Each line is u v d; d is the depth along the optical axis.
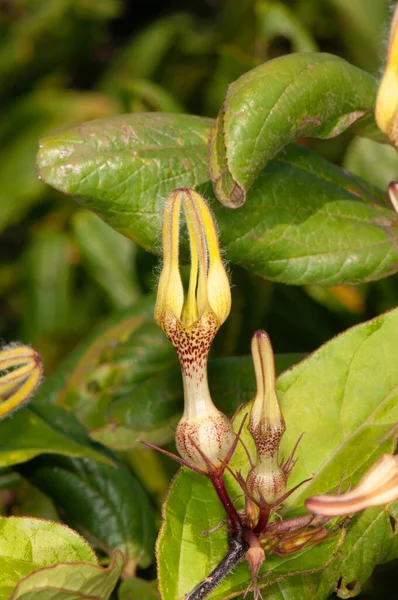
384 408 0.33
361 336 0.33
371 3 0.56
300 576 0.32
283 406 0.33
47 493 0.38
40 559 0.33
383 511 0.33
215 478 0.31
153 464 0.42
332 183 0.36
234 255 0.35
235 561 0.31
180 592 0.32
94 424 0.40
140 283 0.54
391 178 0.44
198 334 0.30
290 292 0.51
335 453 0.33
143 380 0.40
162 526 0.32
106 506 0.38
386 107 0.33
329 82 0.33
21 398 0.34
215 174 0.32
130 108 0.51
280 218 0.35
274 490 0.31
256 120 0.32
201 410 0.31
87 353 0.41
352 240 0.35
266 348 0.30
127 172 0.33
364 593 0.42
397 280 0.48
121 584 0.36
